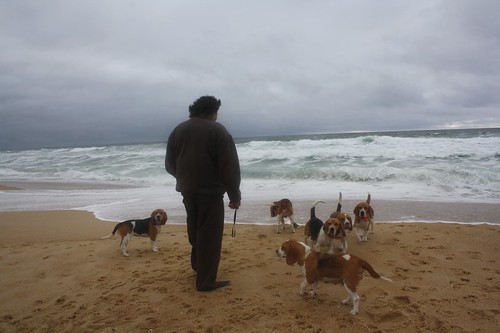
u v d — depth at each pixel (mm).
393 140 23156
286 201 8117
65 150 40938
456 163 16094
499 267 5598
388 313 4176
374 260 5973
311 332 3861
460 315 4145
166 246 7289
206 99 4793
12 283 5512
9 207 12617
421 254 6215
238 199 4707
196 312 4355
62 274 5832
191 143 4602
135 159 26766
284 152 22188
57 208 12195
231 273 5531
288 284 5121
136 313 4383
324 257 4461
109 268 6020
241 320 4141
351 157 19719
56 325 4211
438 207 10117
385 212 9805
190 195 4727
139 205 12141
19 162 32875
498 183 12758
